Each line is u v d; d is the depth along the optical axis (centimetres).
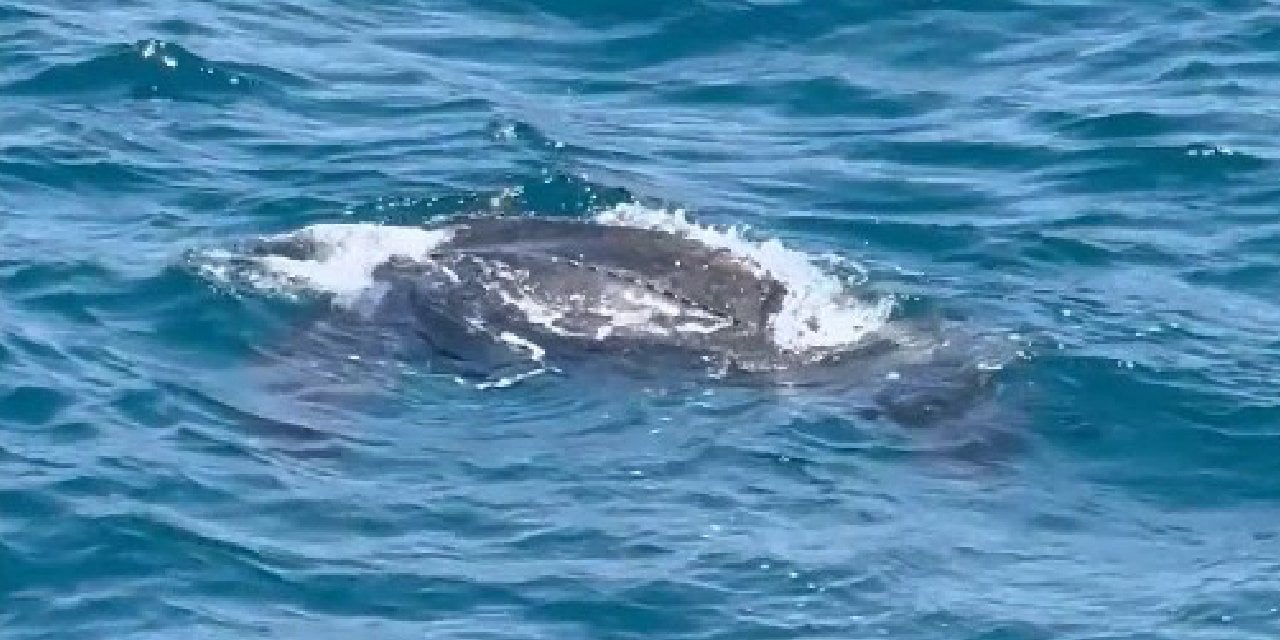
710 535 6525
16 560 6269
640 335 7688
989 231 8706
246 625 6041
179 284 7919
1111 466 7050
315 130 9512
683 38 10681
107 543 6356
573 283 7881
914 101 10075
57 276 7931
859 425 7200
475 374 7469
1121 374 7550
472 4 11069
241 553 6353
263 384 7356
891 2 10962
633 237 8156
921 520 6669
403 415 7200
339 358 7531
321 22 10781
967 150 9512
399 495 6706
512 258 8031
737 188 9088
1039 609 6228
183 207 8662
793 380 7488
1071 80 10256
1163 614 6219
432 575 6291
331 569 6303
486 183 8981
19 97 9550
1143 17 10912
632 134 9656
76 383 7238
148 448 6888
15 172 8819
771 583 6294
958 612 6194
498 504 6675
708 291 7888
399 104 9844
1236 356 7719
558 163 9194
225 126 9469
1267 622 6169
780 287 7994
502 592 6225
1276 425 7262
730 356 7606
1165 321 7969
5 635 5969
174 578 6231
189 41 10244
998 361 7612
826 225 8744
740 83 10262
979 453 7069
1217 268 8438
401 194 8838
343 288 7962
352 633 6025
